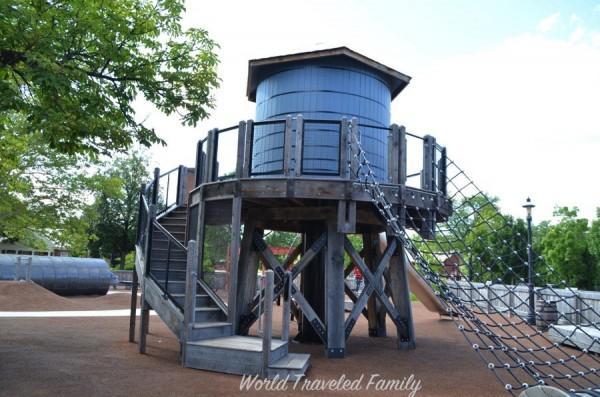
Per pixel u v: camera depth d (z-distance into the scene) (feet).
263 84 32.35
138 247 31.09
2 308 48.29
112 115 23.82
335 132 28.76
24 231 65.41
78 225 63.98
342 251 26.45
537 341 35.32
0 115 30.22
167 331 35.37
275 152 29.91
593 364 26.76
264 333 20.40
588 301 42.29
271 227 33.09
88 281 70.49
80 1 22.30
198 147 31.53
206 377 20.06
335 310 25.70
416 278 46.14
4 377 19.24
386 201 24.16
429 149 28.07
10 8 18.57
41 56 19.20
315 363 23.66
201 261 28.84
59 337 30.76
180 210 38.04
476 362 25.67
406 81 32.58
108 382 18.86
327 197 24.66
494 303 56.90
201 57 27.58
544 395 13.03
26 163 57.41
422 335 37.35
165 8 26.50
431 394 18.65
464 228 29.50
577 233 107.34
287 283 23.81
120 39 24.86
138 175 123.34
